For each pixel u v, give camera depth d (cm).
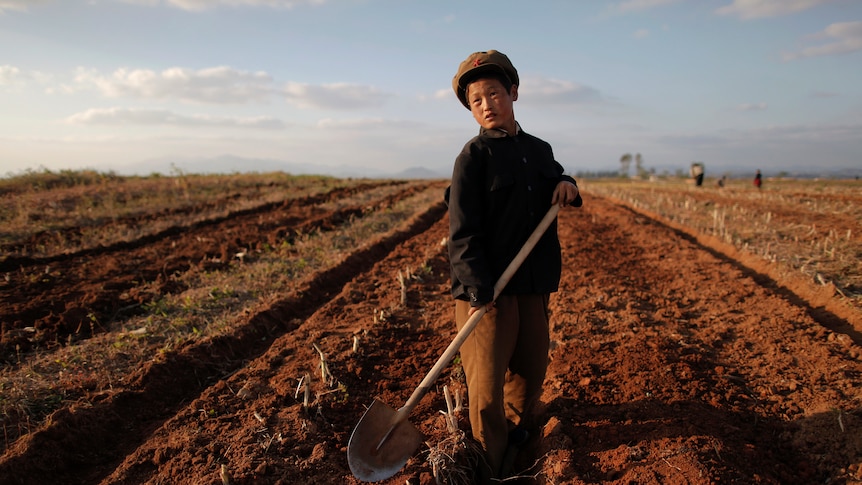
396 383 406
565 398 363
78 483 311
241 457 308
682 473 270
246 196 1568
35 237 893
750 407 352
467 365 284
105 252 840
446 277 700
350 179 2527
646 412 338
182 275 692
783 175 5766
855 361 405
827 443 302
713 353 442
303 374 411
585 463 297
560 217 1248
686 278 670
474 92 273
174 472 300
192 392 419
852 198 1540
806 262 684
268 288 635
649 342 452
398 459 276
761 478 270
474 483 302
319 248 834
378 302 594
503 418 285
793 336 459
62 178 1598
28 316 542
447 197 278
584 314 528
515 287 272
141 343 481
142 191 1522
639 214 1409
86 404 367
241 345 491
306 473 299
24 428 343
